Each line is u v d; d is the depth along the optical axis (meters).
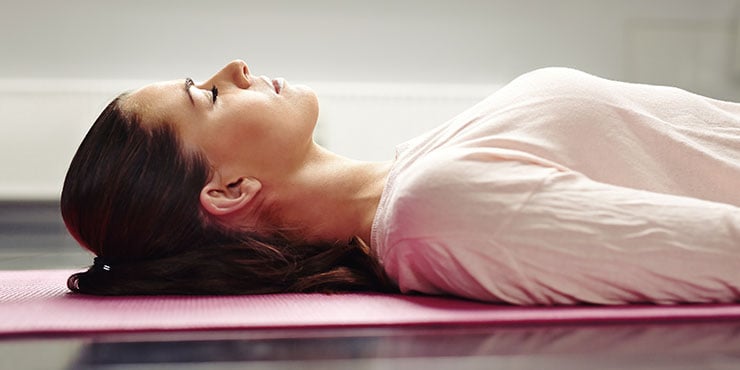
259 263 1.31
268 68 3.58
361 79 3.61
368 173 1.38
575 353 0.86
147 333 0.96
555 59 3.64
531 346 0.89
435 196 1.10
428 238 1.10
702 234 1.06
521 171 1.11
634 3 3.63
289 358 0.85
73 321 1.02
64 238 3.26
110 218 1.29
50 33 3.50
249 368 0.81
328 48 3.59
